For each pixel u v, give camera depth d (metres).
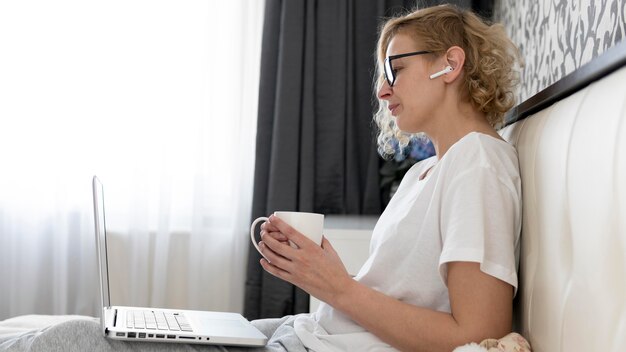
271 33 3.13
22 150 3.06
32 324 1.65
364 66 3.17
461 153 1.18
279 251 1.15
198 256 3.10
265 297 3.04
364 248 2.38
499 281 1.08
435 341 1.06
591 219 0.91
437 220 1.17
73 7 3.10
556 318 1.02
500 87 1.35
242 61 3.15
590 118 0.96
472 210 1.10
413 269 1.19
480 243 1.07
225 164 3.16
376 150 3.11
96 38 3.11
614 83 0.92
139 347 1.08
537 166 1.17
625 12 1.31
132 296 3.06
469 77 1.33
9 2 3.07
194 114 3.14
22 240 3.05
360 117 3.17
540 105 1.31
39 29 3.09
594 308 0.88
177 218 3.15
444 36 1.34
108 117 3.11
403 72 1.36
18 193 3.05
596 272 0.88
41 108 3.08
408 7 3.15
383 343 1.17
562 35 1.85
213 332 1.14
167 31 3.14
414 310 1.10
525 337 1.18
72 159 3.09
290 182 3.06
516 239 1.22
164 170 3.09
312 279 1.14
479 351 0.96
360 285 1.14
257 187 3.10
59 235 3.05
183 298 3.14
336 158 3.12
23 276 3.04
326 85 3.15
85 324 1.06
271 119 3.13
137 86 3.12
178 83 3.14
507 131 1.51
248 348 1.18
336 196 3.12
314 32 3.14
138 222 3.07
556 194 1.05
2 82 3.05
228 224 3.16
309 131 3.09
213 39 3.13
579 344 0.92
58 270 3.05
